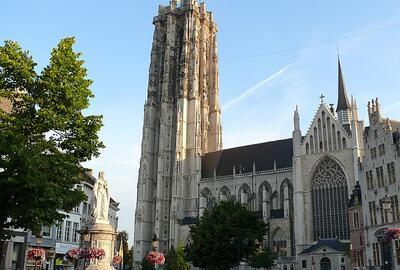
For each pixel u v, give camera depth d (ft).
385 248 235.81
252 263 351.25
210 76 592.19
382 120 260.01
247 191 463.42
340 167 378.73
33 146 101.45
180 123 526.16
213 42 606.96
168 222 516.32
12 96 107.04
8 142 96.89
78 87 111.86
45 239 231.50
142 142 556.51
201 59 579.48
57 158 106.63
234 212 269.44
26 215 101.40
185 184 509.76
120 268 313.32
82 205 278.67
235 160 505.66
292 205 417.49
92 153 115.44
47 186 97.86
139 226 518.78
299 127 408.67
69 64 111.75
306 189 391.86
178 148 515.50
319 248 341.41
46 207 102.94
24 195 99.71
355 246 279.69
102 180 145.59
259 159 485.56
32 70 109.19
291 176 436.76
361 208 274.77
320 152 391.04
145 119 563.89
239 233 256.73
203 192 495.82
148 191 538.47
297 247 377.30
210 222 269.85
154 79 583.17
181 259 400.88
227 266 259.60
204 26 595.88
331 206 377.30
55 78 110.01
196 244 266.16
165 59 577.43
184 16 591.37
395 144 242.17
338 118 452.76
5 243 174.81
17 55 106.93
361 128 381.40
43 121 106.22
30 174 95.96
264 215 426.92
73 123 111.04
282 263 379.96
